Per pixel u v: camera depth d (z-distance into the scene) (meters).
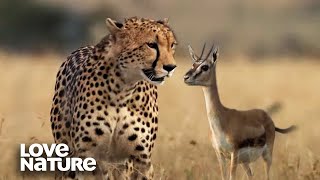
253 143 12.02
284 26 71.25
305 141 14.71
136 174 10.59
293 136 15.19
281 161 12.42
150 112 10.54
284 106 20.34
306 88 27.64
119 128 10.33
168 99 22.03
